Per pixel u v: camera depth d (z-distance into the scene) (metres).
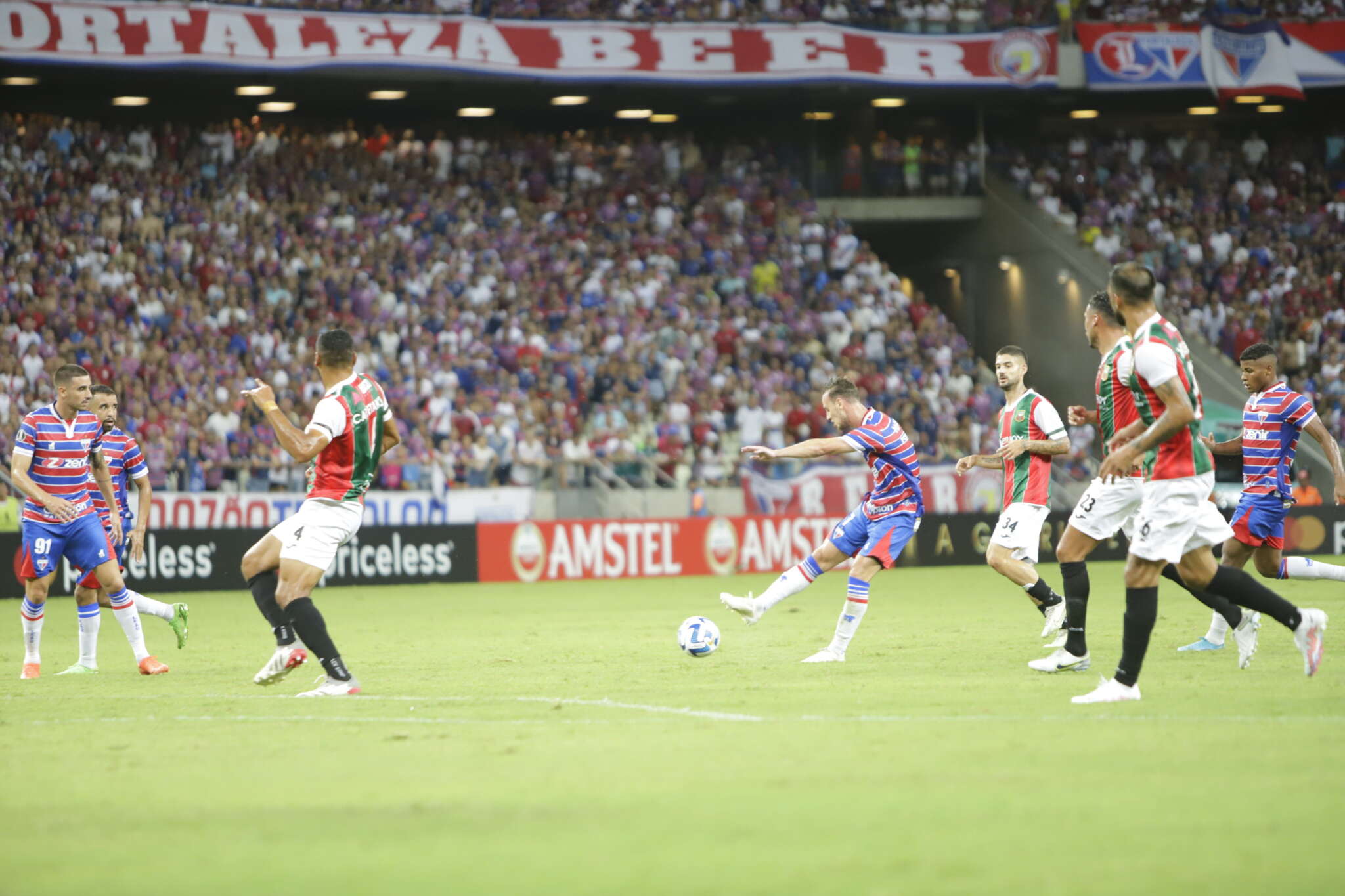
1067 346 66.56
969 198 71.12
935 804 10.43
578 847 9.41
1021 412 21.17
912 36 63.41
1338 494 22.11
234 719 15.70
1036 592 21.48
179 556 43.69
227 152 57.84
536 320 57.31
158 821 10.44
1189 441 15.04
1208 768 11.60
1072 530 18.36
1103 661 19.84
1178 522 14.99
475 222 60.16
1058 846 9.20
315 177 58.91
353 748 13.48
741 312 60.72
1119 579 43.09
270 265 54.94
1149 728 13.61
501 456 50.16
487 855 9.26
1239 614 18.47
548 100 64.94
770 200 66.00
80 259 52.25
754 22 61.59
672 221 63.75
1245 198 70.94
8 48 51.53
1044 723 14.06
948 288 73.88
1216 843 9.23
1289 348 64.69
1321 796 10.57
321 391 51.56
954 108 72.75
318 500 17.41
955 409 60.44
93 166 54.97
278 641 17.77
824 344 61.28
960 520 52.56
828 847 9.25
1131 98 71.44
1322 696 15.73
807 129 70.31
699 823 9.98
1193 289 65.94
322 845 9.59
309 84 59.72
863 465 52.59
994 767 11.77
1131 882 8.35
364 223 58.06
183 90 60.59
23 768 12.78
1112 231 67.69
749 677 18.94
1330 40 67.12
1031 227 68.19
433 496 47.44
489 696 17.34
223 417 48.22
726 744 13.13
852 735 13.50
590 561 48.72
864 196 70.31
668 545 49.72
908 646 22.97
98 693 18.64
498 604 37.16
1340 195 72.19
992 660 20.38
